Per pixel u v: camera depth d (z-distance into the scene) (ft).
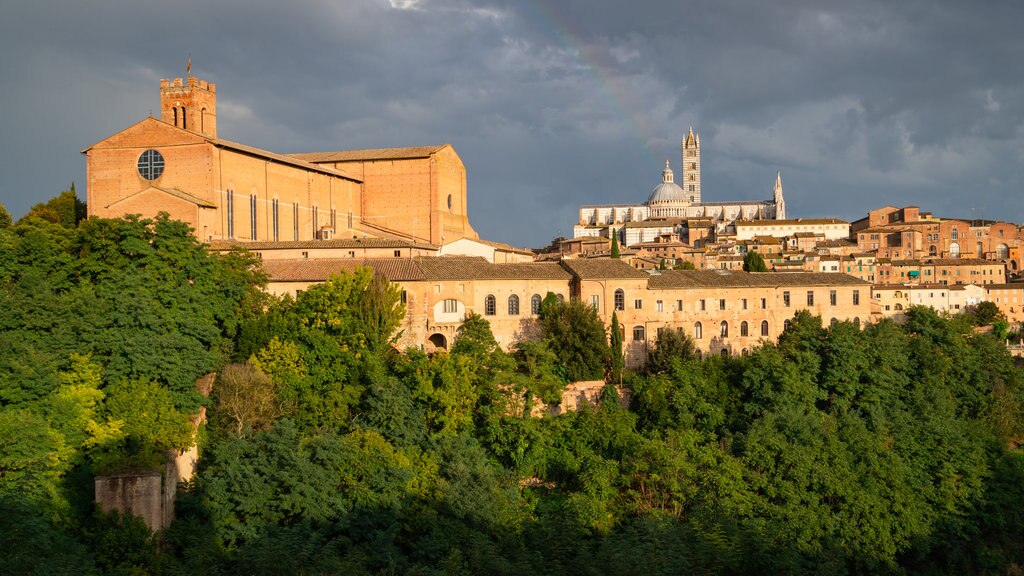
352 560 196.03
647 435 300.61
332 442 231.30
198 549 193.16
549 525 233.76
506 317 371.76
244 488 214.28
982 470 301.02
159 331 241.76
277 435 228.02
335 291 303.07
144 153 413.59
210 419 248.52
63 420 205.16
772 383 316.60
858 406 326.85
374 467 233.76
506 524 235.40
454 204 554.05
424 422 273.95
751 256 510.58
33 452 186.19
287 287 355.36
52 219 430.20
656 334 393.09
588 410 306.55
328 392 269.85
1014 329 599.16
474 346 312.71
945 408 330.95
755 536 240.73
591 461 273.54
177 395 235.20
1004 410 351.25
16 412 194.49
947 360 358.43
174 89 485.97
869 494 271.28
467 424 282.15
